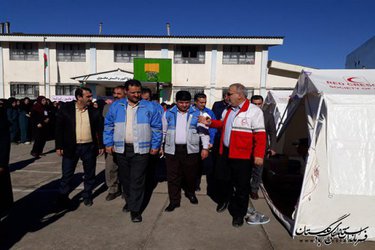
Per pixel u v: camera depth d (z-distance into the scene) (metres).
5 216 3.64
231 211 3.94
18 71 17.92
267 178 5.38
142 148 3.47
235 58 17.27
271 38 16.56
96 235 3.16
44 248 2.87
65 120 3.76
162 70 15.95
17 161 7.04
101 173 5.95
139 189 3.54
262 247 2.96
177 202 4.01
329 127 3.16
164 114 4.05
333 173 3.12
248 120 3.31
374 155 3.10
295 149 6.22
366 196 3.07
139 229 3.33
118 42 17.16
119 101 3.62
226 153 3.60
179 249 2.89
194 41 16.89
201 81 17.44
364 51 12.77
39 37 17.22
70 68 17.78
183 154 3.92
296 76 17.38
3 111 2.86
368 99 3.15
